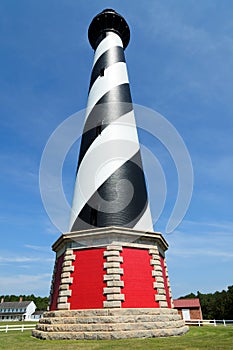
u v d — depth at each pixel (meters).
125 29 24.62
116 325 11.98
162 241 16.58
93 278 13.82
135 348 9.05
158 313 13.44
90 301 13.33
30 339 13.05
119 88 19.83
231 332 14.37
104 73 20.52
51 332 12.47
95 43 24.67
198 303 37.06
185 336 12.73
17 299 105.12
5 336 15.26
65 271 14.44
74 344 10.41
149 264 14.81
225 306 49.62
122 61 21.97
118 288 13.27
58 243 16.39
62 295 13.87
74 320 12.68
